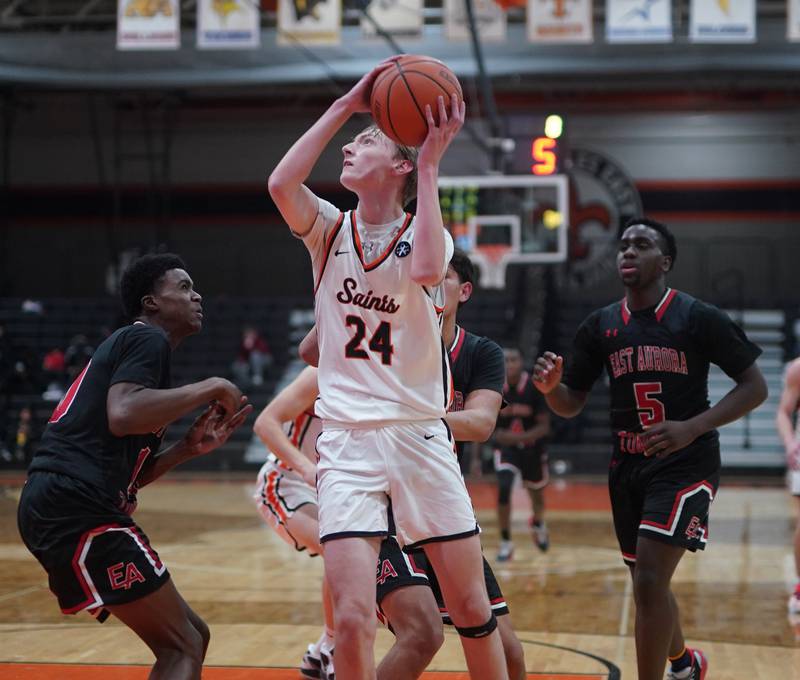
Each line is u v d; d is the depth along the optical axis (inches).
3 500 607.5
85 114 1089.4
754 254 1009.5
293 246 1068.5
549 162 666.8
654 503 175.0
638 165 1037.2
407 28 601.0
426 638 150.9
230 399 148.8
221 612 281.4
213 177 1084.5
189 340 966.4
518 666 161.5
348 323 134.2
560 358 179.3
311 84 922.7
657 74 957.8
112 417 141.5
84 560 140.9
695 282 1016.9
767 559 388.8
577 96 1038.4
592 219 1014.4
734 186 1027.3
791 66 761.6
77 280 1084.5
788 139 1022.4
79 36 814.5
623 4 572.1
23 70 817.5
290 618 272.5
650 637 168.9
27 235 1091.3
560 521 517.3
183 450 157.8
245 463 828.0
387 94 128.4
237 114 1075.9
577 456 790.5
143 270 158.9
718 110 1027.3
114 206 1075.3
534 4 577.9
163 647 143.8
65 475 142.3
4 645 236.5
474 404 164.7
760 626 263.7
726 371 180.7
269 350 960.9
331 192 1043.3
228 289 1067.3
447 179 673.6
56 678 204.5
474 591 133.1
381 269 133.6
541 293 969.5
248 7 584.1
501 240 695.7
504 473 389.4
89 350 883.4
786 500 627.2
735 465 808.9
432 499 131.7
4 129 1087.6
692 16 561.3
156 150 1088.2
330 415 133.6
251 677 206.4
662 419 181.2
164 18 581.3
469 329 939.3
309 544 201.3
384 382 132.3
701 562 381.1
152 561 143.8
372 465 130.7
